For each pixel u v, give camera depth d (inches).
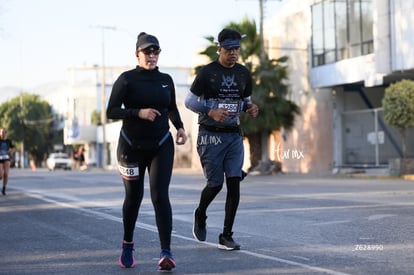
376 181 1268.5
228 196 393.4
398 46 1419.8
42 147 4785.9
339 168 1736.0
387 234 452.1
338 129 1760.6
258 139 1812.3
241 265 348.8
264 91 1736.0
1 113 4685.0
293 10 2044.8
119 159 341.1
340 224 518.3
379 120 1651.1
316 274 317.7
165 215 333.4
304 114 1927.9
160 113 337.4
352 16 1627.7
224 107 379.2
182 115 2741.1
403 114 1375.5
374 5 1496.1
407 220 530.6
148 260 374.0
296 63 1946.4
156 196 334.3
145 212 650.8
